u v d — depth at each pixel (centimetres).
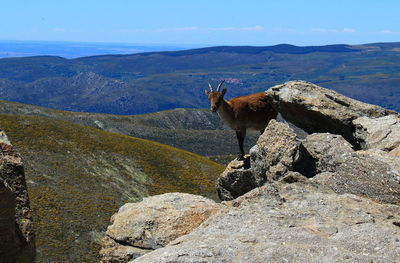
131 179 9788
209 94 2016
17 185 812
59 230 6788
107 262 1001
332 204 860
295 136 1606
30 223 789
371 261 588
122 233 1021
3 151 832
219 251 614
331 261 582
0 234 690
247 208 819
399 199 1028
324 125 1952
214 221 786
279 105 2058
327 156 1295
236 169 2022
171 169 10800
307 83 2047
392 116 1720
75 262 6138
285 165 1534
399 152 1377
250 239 654
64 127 11562
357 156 1191
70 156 10000
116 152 10838
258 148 1766
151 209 1059
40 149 9831
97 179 9325
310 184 1059
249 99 2078
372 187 1068
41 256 6019
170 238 973
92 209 7769
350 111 1859
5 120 10800
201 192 10131
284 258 592
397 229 764
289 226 730
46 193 7862
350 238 678
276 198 923
